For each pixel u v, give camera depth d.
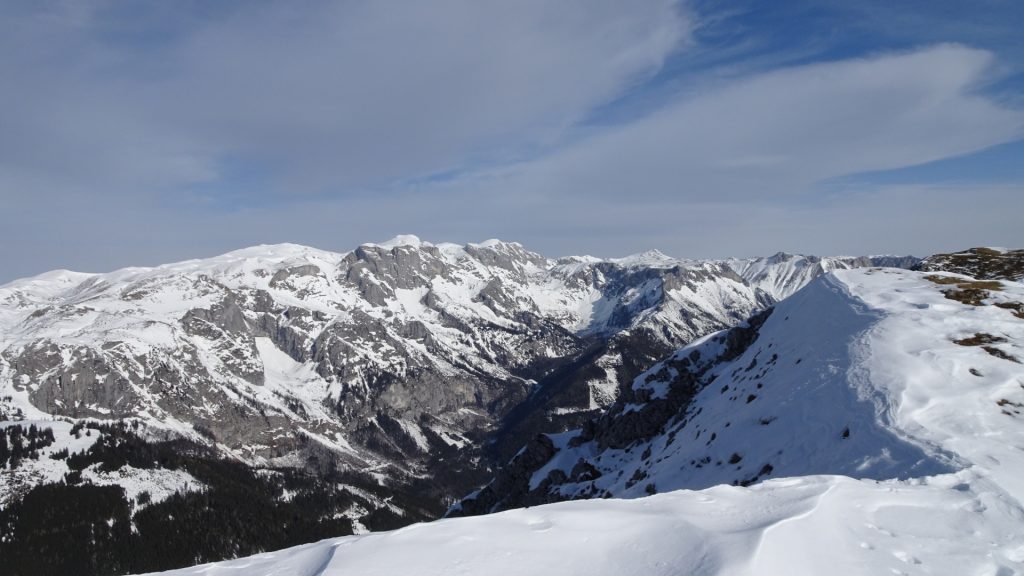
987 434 42.16
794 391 64.69
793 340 86.62
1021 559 25.53
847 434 49.53
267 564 22.80
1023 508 29.94
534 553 22.28
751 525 25.50
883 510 29.20
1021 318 66.88
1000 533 27.45
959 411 46.34
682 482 70.75
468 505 146.62
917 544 25.91
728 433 71.94
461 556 21.66
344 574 20.00
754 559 21.61
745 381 90.50
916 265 125.75
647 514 26.66
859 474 41.88
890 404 49.28
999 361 54.94
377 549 21.94
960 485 33.16
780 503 28.48
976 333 62.19
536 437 145.62
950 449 39.72
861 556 24.23
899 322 66.69
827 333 76.12
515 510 26.72
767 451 58.09
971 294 76.69
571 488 110.62
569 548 22.92
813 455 50.47
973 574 23.88
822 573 22.33
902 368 55.03
